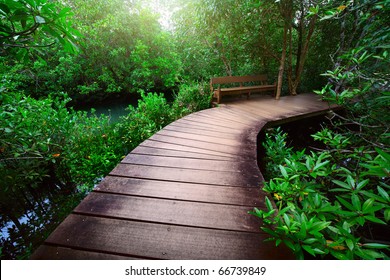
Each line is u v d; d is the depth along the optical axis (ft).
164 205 4.75
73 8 28.35
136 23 30.07
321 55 21.66
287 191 3.81
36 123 9.68
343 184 3.23
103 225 4.11
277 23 19.15
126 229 4.02
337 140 5.06
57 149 9.89
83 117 14.55
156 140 9.09
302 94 21.31
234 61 24.53
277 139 9.45
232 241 3.74
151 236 3.86
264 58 22.62
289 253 3.47
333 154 5.32
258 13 16.84
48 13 3.85
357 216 2.75
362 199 4.02
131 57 29.66
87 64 31.01
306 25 20.21
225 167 6.66
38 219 8.04
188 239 3.80
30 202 9.02
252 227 4.05
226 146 8.49
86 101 33.65
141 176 6.07
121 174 6.17
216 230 3.99
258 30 18.25
